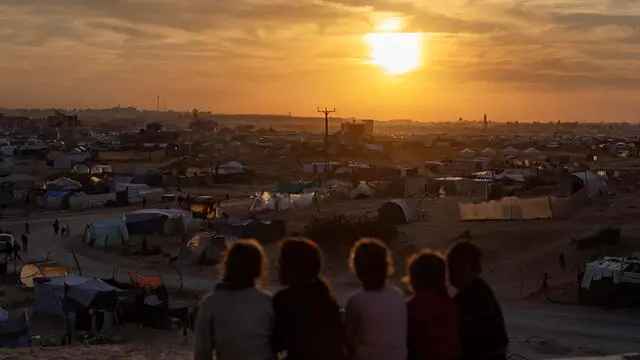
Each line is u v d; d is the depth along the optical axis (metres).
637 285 32.31
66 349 14.48
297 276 5.63
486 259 43.22
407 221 53.88
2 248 48.03
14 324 27.11
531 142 186.00
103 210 74.25
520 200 53.41
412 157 142.62
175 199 80.44
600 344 26.84
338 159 133.00
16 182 89.12
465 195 72.62
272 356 5.58
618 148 154.00
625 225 47.75
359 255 5.76
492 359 5.83
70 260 48.81
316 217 54.84
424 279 5.80
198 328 5.61
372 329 5.58
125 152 130.88
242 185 97.19
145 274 40.59
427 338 5.67
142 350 15.27
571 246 42.69
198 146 147.88
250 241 5.86
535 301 34.31
